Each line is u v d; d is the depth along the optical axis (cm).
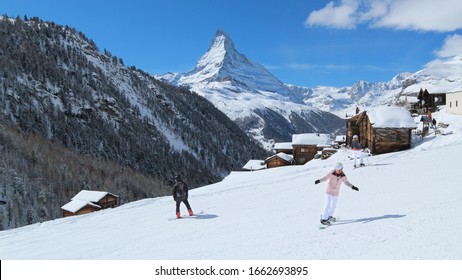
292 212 1399
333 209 1087
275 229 1135
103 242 1291
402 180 1759
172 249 1047
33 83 19575
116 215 1933
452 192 1290
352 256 755
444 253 688
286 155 7525
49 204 9419
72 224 1828
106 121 19750
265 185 2295
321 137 7062
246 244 980
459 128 3850
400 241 802
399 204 1230
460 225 849
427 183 1577
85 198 7556
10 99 16788
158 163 18050
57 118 17800
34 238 1568
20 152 11506
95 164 13838
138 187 12875
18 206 8600
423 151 2845
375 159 2845
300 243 912
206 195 2230
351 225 1035
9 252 1306
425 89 6769
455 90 5338
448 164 2038
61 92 19900
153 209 1997
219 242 1052
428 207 1102
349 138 4916
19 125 15462
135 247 1145
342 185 1827
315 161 4219
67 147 15862
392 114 4041
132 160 17362
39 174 10600
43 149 12888
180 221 1529
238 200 1881
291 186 2106
